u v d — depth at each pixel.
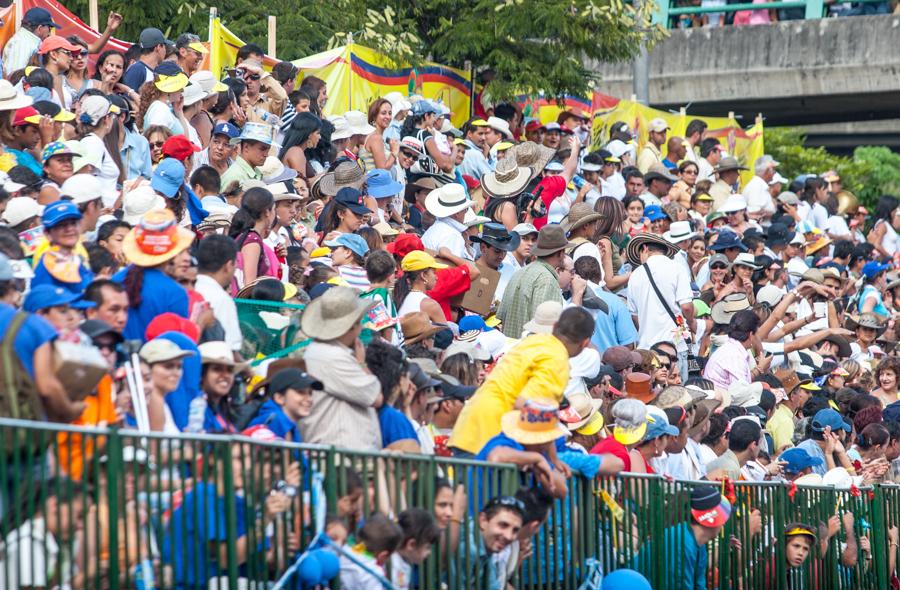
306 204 42.66
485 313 39.66
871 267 63.59
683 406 36.75
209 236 28.22
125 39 58.25
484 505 24.97
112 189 36.41
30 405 19.86
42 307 22.41
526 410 25.30
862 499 40.00
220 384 24.38
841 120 112.50
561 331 26.03
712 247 55.81
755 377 47.19
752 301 53.34
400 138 52.81
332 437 24.83
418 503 23.91
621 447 31.42
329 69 55.81
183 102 42.12
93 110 36.69
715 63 102.31
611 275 47.75
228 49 50.31
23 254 26.62
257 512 21.48
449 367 32.62
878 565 40.44
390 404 26.66
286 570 21.86
